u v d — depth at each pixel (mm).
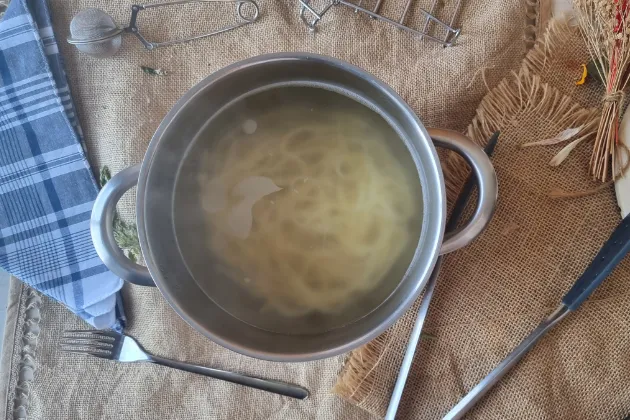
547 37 431
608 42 395
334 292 357
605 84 405
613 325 410
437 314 428
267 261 365
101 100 489
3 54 485
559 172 424
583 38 428
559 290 418
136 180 345
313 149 370
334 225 365
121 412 496
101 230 340
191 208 365
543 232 422
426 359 429
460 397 423
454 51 444
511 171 426
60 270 479
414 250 348
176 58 480
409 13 457
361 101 351
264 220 368
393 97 319
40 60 482
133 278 346
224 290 361
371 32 459
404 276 341
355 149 366
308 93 357
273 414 474
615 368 407
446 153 434
